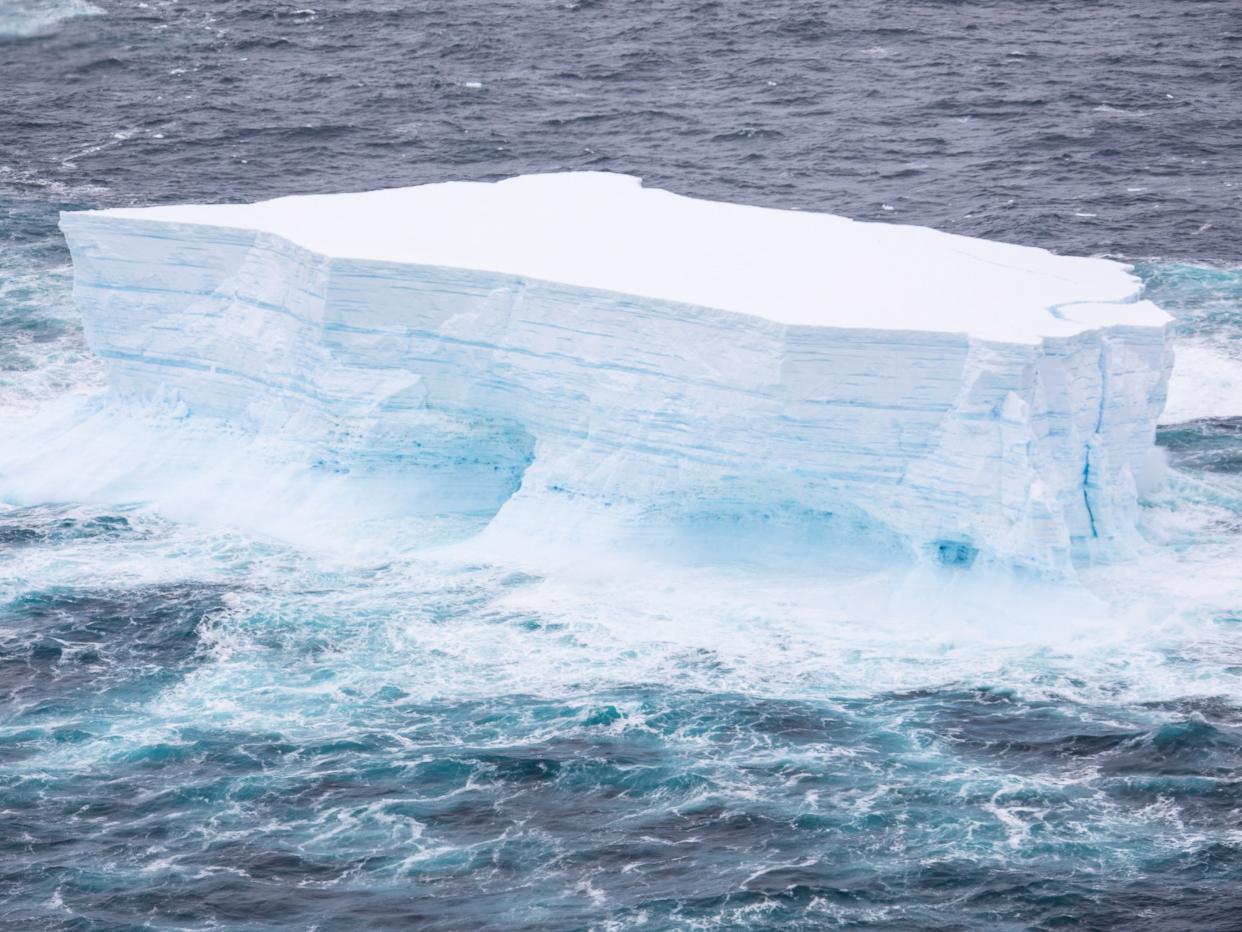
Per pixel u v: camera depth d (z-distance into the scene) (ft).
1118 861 411.95
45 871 411.54
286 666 505.25
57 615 533.55
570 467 574.15
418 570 560.61
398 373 592.19
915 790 441.68
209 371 626.64
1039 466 534.78
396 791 444.14
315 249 594.65
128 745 464.65
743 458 548.72
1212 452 640.58
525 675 499.51
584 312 567.18
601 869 411.54
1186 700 481.05
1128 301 587.68
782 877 406.21
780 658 507.71
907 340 533.55
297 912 396.37
